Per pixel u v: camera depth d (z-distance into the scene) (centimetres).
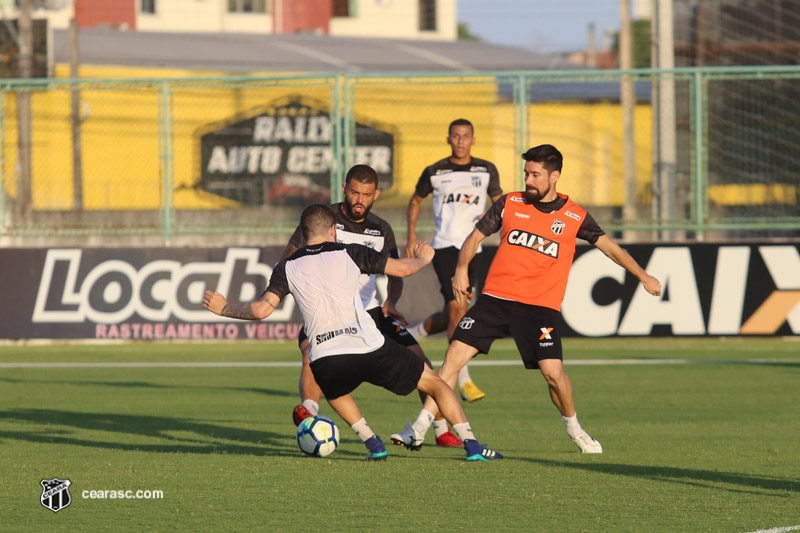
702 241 5269
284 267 2245
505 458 2445
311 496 1994
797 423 3077
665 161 5669
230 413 3319
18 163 6512
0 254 5503
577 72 5275
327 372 2227
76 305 5491
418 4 18425
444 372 2423
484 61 11188
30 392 3853
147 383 4134
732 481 2150
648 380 4138
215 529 1725
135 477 2198
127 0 16475
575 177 8156
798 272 5241
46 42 9069
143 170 8350
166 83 5444
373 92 7662
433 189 3472
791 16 8488
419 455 2511
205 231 5491
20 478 2194
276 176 7906
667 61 6134
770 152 6119
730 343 5462
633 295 5281
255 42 11188
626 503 1931
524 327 2412
